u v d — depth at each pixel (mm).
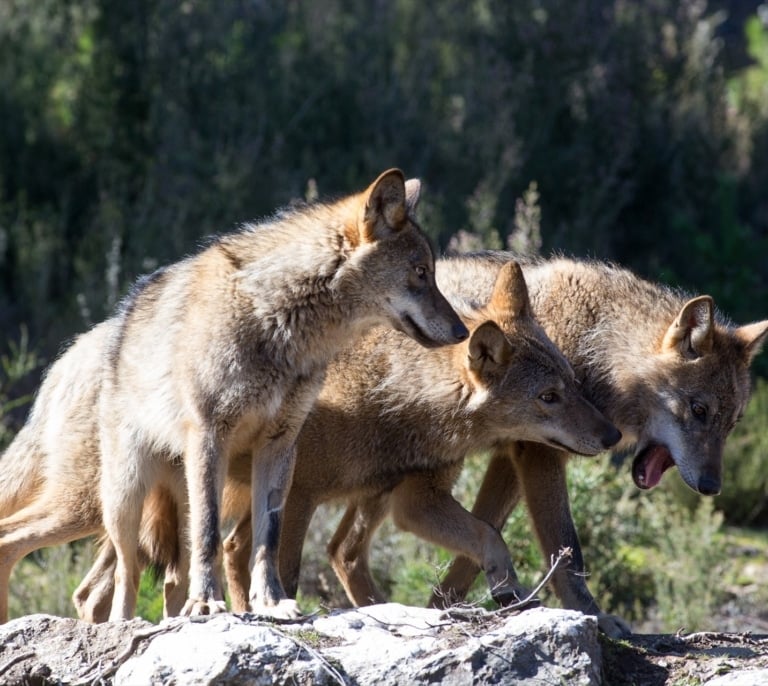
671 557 24938
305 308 15047
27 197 35031
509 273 16812
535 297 17781
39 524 17625
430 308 15438
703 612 22797
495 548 16297
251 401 14875
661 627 23062
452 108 36938
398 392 16906
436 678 12070
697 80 40562
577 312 17719
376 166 34375
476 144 35250
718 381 17359
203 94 35438
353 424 16984
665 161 38031
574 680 12141
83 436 17422
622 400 17719
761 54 50469
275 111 35625
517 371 16516
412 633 12781
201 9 36656
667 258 37156
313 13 39562
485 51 38000
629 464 26094
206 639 12328
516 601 15773
